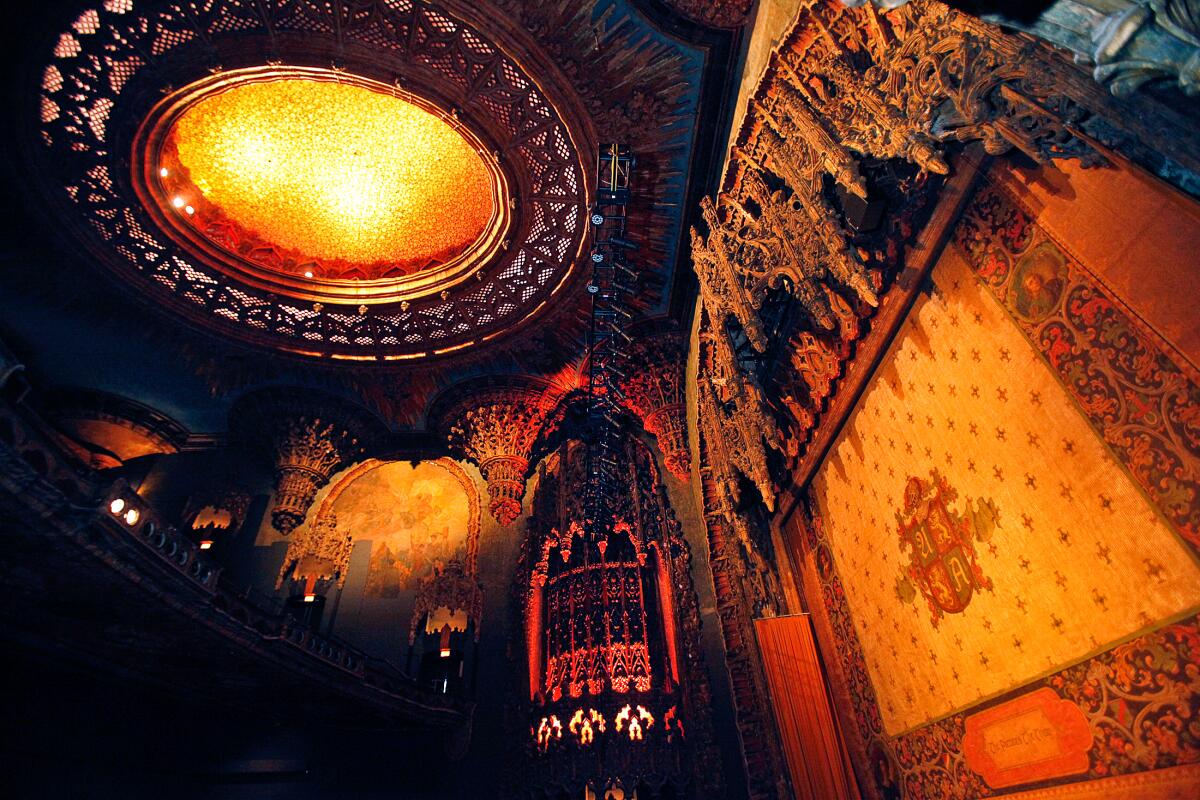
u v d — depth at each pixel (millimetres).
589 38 9219
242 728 14484
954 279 5074
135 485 16594
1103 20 2250
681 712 13141
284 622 11570
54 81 10336
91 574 8109
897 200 5633
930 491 5645
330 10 9859
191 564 9477
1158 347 3324
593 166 10898
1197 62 2059
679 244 12438
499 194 12859
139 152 11867
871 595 7023
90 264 13250
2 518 6891
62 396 15336
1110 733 3748
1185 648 3219
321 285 15367
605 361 14328
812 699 8125
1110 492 3693
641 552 15406
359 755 14664
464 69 10477
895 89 4629
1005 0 2455
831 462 7926
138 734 12492
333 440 18016
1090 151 3477
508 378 17234
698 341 12898
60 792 10984
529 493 17875
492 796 13461
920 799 6164
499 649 15508
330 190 15180
